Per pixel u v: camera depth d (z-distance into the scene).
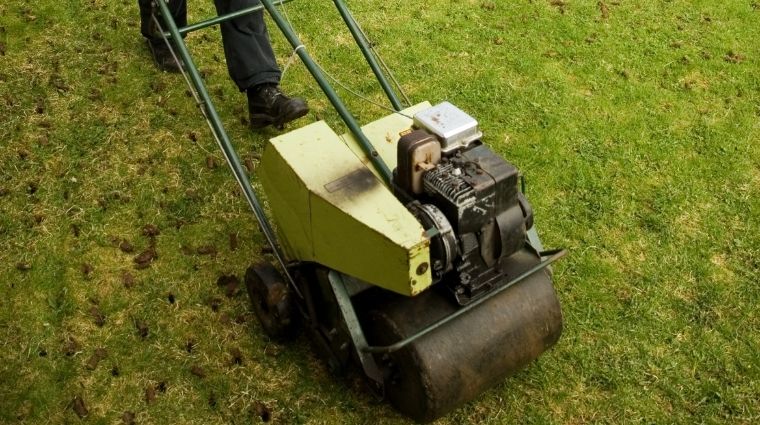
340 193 2.71
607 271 3.40
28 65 4.21
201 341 3.22
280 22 3.12
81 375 3.14
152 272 3.42
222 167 3.78
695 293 3.35
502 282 2.78
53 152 3.82
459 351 2.73
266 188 2.98
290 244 2.97
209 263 3.45
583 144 3.88
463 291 2.74
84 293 3.36
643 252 3.47
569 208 3.62
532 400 3.06
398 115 3.12
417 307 2.75
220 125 3.20
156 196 3.67
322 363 3.15
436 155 2.71
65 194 3.66
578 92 4.14
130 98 4.07
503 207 2.68
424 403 2.74
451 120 2.75
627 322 3.26
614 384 3.10
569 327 3.24
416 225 2.61
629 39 4.45
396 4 4.68
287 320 3.06
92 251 3.48
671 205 3.64
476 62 4.29
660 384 3.10
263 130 3.94
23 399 3.08
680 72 4.26
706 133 3.95
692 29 4.54
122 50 4.30
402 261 2.58
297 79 4.17
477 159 2.70
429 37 4.44
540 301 2.84
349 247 2.71
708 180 3.75
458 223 2.64
